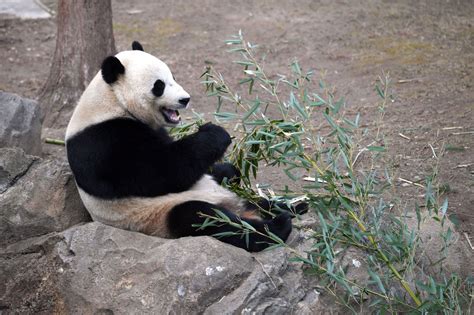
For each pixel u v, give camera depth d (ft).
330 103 22.16
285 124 21.20
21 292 21.03
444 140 30.83
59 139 32.78
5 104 27.94
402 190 26.89
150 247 19.80
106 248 20.13
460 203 25.99
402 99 36.24
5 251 21.83
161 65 22.02
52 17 52.37
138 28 50.19
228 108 37.14
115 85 21.45
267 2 54.65
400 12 50.98
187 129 25.49
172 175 20.86
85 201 21.38
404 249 19.95
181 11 53.47
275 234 20.22
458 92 36.35
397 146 30.68
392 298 19.31
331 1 54.39
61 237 20.84
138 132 21.30
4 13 52.29
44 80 41.91
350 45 45.42
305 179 26.43
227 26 50.06
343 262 20.40
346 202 20.51
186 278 18.62
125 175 20.57
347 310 19.62
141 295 18.94
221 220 19.34
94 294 19.60
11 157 23.31
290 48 45.50
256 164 22.76
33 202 22.54
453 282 19.80
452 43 44.29
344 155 20.97
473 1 52.60
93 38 35.42
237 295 18.58
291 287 19.49
